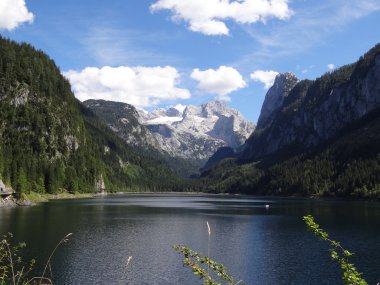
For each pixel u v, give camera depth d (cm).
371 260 4959
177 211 12112
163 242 6138
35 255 4947
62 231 6912
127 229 7519
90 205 14238
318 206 14600
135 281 4016
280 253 5406
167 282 4000
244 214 11100
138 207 13812
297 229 7731
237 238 6606
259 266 4684
